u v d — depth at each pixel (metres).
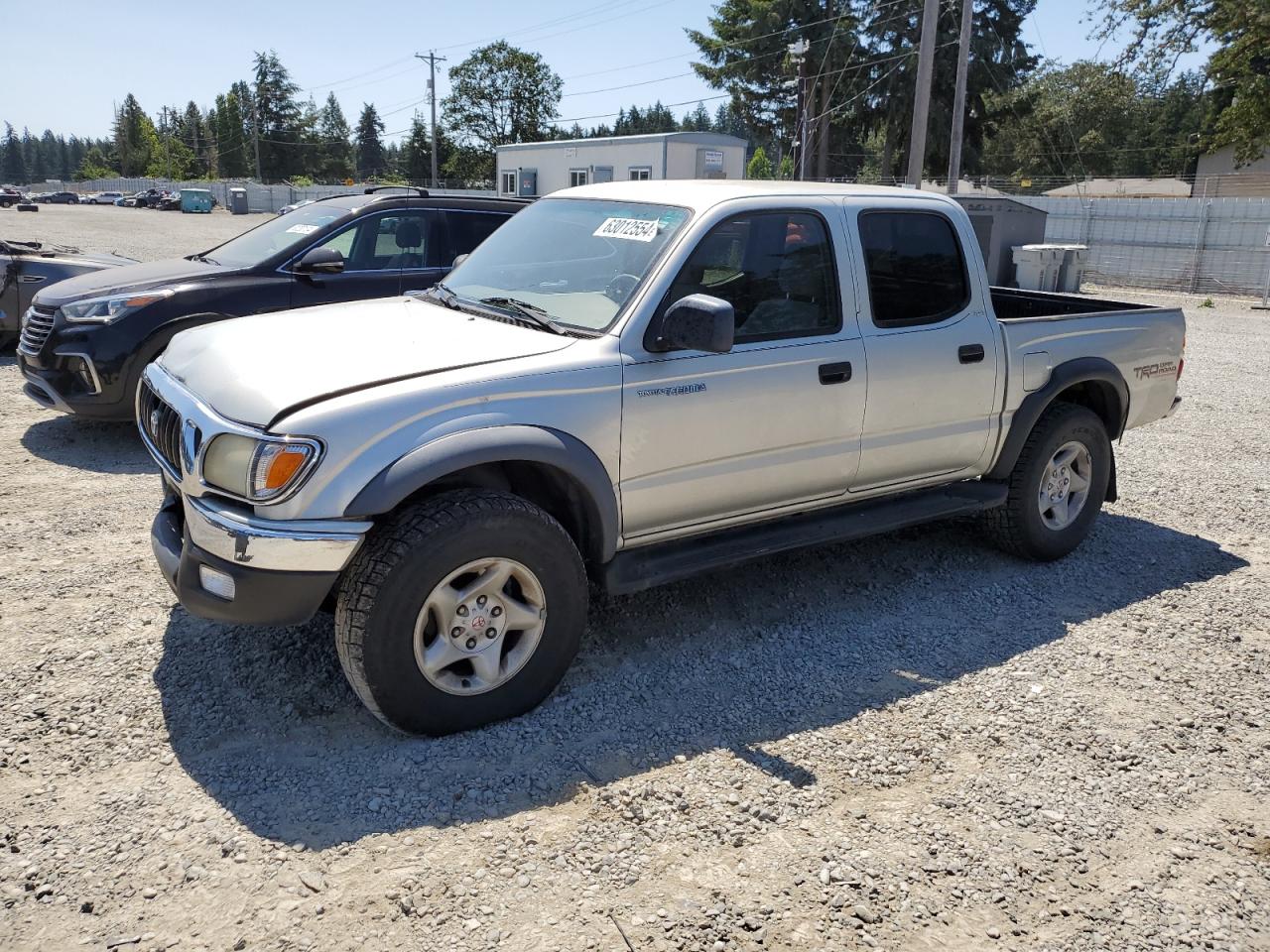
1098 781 3.30
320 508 3.07
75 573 4.68
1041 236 19.62
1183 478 7.09
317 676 3.76
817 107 52.34
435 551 3.16
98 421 7.62
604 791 3.12
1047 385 5.03
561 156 38.19
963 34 25.64
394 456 3.15
